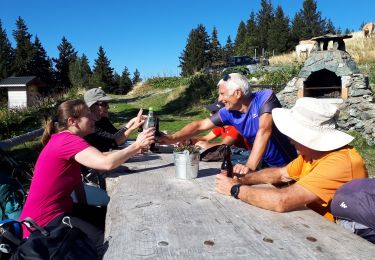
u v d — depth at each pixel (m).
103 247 1.90
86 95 4.56
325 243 1.84
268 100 3.31
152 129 2.68
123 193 2.68
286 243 1.84
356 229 2.12
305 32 68.88
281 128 2.42
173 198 2.54
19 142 7.23
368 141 10.67
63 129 2.80
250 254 1.72
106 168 2.55
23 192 3.54
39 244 1.79
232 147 4.47
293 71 17.09
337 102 11.13
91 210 2.99
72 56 67.56
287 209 2.24
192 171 3.01
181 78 29.22
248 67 23.36
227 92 3.38
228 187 2.59
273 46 59.47
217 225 2.07
